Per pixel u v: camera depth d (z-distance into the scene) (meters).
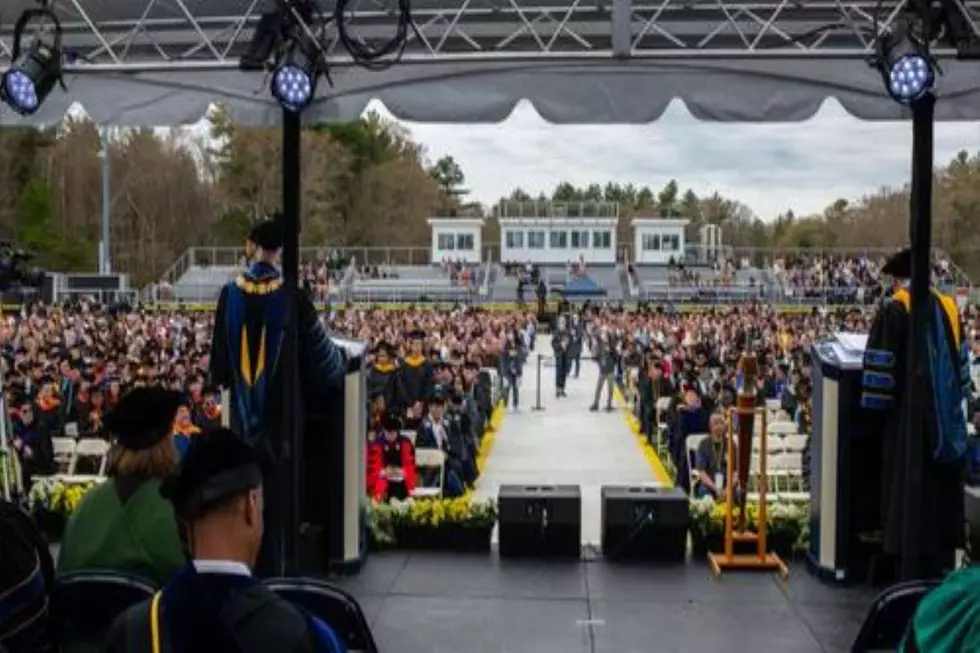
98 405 15.73
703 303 62.12
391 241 82.38
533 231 73.88
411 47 6.93
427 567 7.07
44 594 3.18
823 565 6.73
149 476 3.59
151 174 72.44
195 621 2.23
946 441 5.72
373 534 7.45
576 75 6.70
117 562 3.48
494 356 28.09
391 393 17.17
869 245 87.38
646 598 6.39
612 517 7.25
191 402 13.38
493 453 20.84
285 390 5.85
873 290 58.41
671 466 16.91
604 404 29.11
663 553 7.27
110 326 31.50
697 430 14.89
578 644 5.62
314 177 73.06
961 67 6.55
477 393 21.94
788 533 7.23
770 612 6.14
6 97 6.21
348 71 6.80
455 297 62.12
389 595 6.45
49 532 7.86
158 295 54.62
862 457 6.67
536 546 7.30
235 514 2.33
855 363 6.53
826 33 6.20
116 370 18.55
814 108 6.61
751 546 7.20
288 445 5.86
